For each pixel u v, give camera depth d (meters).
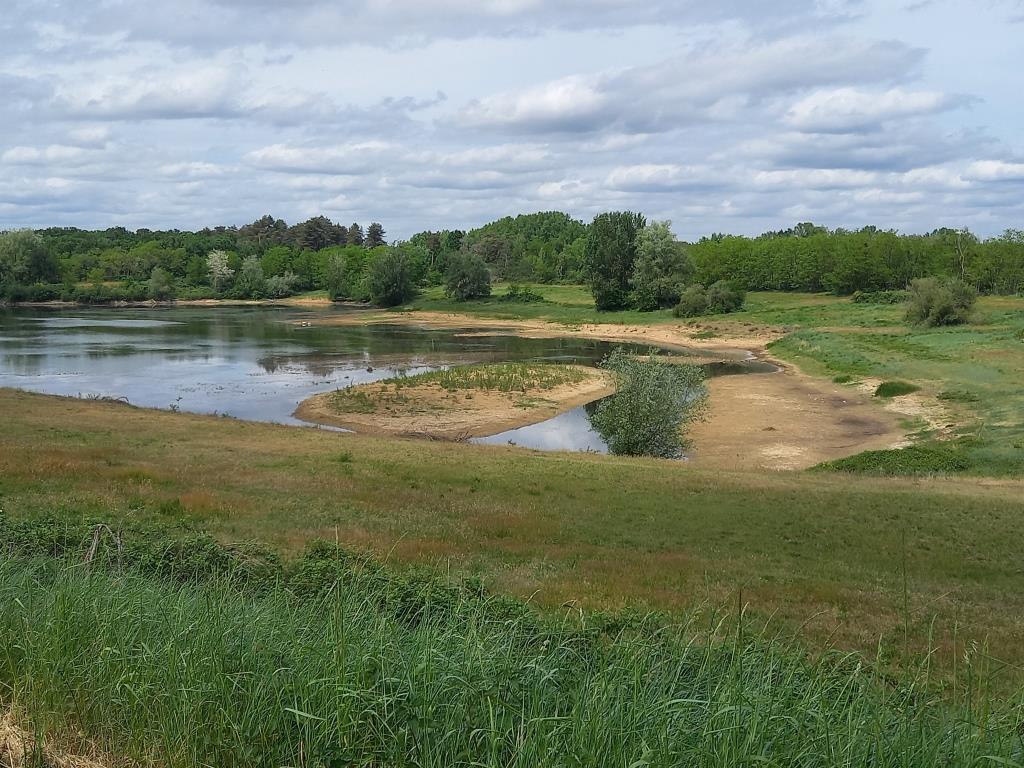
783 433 42.28
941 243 117.69
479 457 29.00
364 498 21.52
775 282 128.38
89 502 18.09
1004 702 5.51
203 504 18.84
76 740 5.15
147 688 5.32
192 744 4.96
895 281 114.38
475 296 133.00
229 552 11.70
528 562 16.34
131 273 160.62
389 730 4.79
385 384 53.19
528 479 25.41
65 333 87.50
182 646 5.84
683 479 26.56
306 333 92.12
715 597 14.21
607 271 114.06
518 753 4.54
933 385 51.41
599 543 18.78
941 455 33.97
